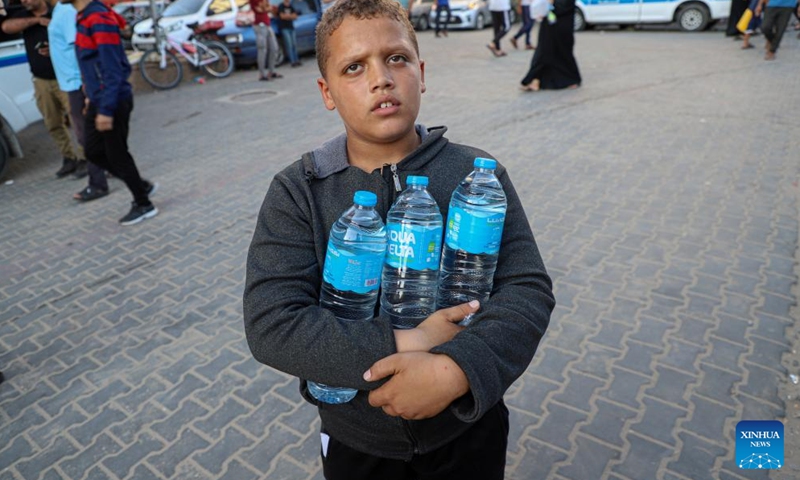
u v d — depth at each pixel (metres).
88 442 2.65
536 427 2.55
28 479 2.48
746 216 4.29
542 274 1.20
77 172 6.51
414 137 1.29
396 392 1.02
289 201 1.22
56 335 3.49
